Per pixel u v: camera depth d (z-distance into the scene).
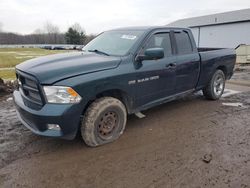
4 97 6.36
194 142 3.74
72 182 2.80
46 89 3.09
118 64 3.67
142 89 4.02
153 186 2.71
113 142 3.73
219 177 2.85
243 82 8.82
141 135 3.99
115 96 3.87
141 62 3.96
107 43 4.43
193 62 4.98
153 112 5.12
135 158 3.29
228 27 31.36
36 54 33.72
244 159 3.23
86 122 3.41
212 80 5.74
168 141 3.78
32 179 2.86
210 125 4.41
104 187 2.71
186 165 3.11
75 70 3.28
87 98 3.28
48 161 3.22
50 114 3.06
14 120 4.63
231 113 5.06
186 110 5.25
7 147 3.57
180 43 4.82
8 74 11.54
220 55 5.82
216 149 3.51
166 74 4.39
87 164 3.15
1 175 2.92
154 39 4.29
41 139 3.83
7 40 82.62
